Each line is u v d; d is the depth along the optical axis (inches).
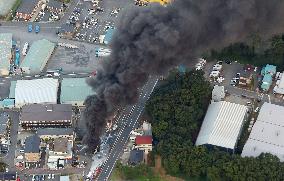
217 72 7007.9
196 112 6353.3
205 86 6545.3
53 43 7500.0
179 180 5920.3
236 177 5718.5
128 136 6358.3
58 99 6791.3
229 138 6092.5
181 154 5905.5
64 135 6284.5
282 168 5738.2
